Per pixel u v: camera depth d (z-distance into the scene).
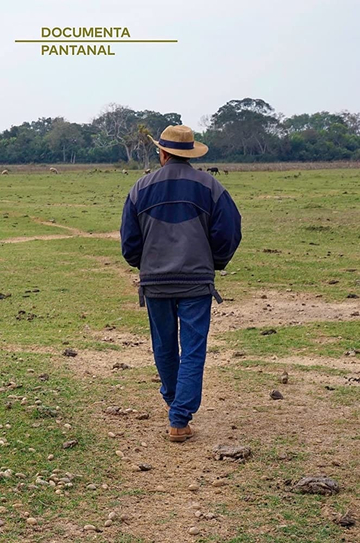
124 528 4.15
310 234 20.34
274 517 4.25
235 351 8.45
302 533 4.07
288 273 14.23
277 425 5.70
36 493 4.52
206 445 5.31
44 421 5.65
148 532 4.11
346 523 4.15
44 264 16.20
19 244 19.81
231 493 4.56
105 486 4.65
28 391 6.39
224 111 116.69
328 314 10.70
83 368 7.46
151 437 5.47
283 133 115.56
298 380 7.02
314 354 8.27
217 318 10.55
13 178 57.16
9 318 10.74
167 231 5.31
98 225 23.94
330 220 23.20
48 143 115.75
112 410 5.94
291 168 78.81
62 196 37.34
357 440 5.37
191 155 5.36
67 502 4.43
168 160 5.44
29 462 4.95
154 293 5.38
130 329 10.02
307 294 12.30
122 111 120.50
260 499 4.47
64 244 19.58
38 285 13.66
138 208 5.37
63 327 10.12
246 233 20.89
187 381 5.32
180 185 5.32
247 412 6.00
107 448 5.23
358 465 4.94
